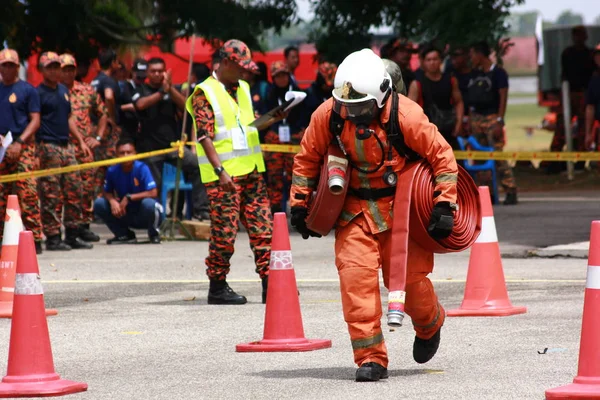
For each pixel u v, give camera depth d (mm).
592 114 43062
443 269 23828
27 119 27703
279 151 33500
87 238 31781
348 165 12703
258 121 19328
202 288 21750
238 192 19344
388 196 12688
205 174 19250
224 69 19391
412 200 12461
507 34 47188
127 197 30797
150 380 13297
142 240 32156
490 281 17672
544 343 15102
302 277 23016
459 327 16562
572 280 21453
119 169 30938
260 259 19516
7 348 15680
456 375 13133
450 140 35188
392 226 12562
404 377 13062
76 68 35125
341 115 12430
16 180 27609
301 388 12562
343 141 12594
